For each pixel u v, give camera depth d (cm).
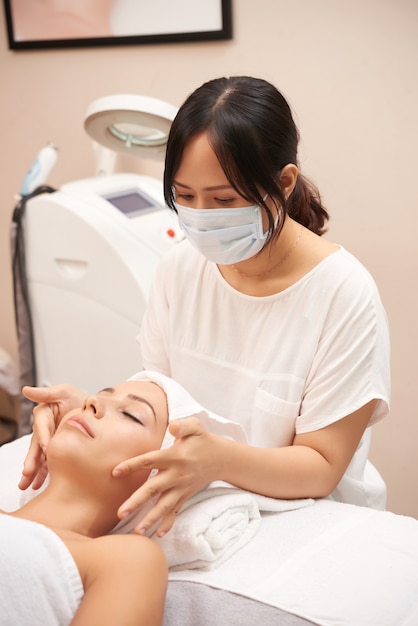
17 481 140
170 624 106
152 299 150
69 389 135
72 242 199
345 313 128
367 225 210
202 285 142
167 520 110
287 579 111
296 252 132
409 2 187
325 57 201
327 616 104
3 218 278
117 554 103
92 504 120
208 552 112
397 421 221
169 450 110
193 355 143
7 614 98
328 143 208
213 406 143
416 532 122
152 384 132
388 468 226
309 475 127
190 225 124
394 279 210
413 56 191
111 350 202
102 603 96
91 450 119
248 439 140
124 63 233
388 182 203
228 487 122
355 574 112
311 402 130
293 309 132
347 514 127
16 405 287
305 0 199
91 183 212
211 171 115
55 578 100
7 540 101
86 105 246
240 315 137
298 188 136
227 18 209
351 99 201
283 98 121
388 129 199
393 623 104
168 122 174
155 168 241
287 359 133
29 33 246
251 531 122
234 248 125
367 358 127
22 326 218
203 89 119
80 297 203
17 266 212
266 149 116
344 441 129
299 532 122
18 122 263
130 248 192
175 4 216
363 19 194
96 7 229
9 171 271
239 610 105
